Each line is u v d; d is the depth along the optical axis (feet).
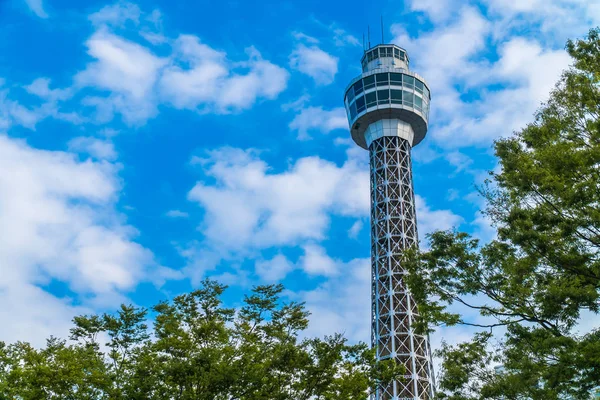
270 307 149.48
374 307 387.14
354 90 460.96
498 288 100.07
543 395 88.69
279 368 124.06
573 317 90.02
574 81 98.78
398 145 438.81
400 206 412.57
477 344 110.32
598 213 83.66
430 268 104.99
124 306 150.20
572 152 90.63
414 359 351.05
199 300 144.97
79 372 121.49
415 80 454.40
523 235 90.33
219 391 115.85
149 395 115.14
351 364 130.41
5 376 129.59
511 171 95.55
